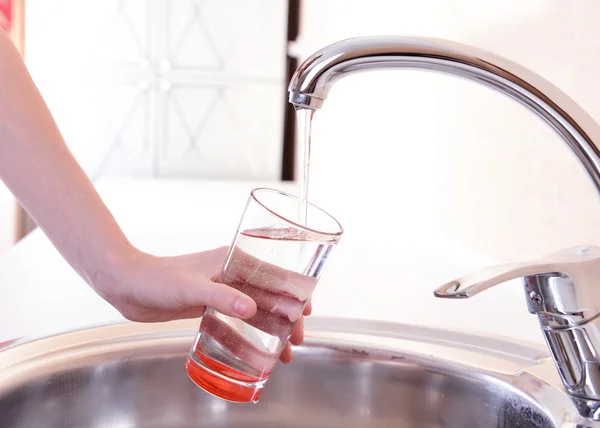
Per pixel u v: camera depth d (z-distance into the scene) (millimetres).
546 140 951
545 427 613
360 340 760
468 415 702
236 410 745
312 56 495
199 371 574
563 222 899
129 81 3967
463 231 1317
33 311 848
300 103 501
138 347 712
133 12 3920
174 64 3969
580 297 549
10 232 3836
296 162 4062
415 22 1600
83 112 3971
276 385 754
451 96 1374
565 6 882
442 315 910
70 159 640
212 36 3963
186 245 1354
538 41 969
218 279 594
